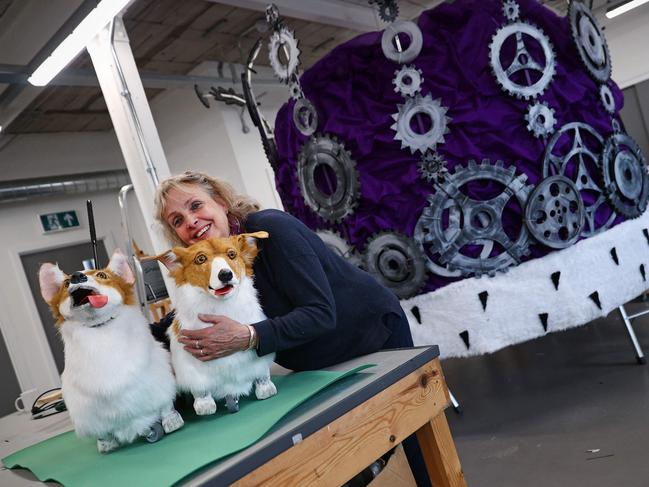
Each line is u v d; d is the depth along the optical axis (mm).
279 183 2988
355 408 863
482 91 2271
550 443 1979
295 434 762
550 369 2793
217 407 983
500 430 2227
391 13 2332
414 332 2402
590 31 2549
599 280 2322
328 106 2514
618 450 1783
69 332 864
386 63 2355
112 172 5930
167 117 6043
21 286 5289
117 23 3059
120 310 886
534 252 2314
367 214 2469
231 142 5523
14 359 5109
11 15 3594
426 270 2348
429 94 2285
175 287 939
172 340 957
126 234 1842
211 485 664
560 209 2301
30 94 4230
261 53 5613
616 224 2500
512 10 2314
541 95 2336
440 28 2332
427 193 2326
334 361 1183
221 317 911
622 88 6477
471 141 2281
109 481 753
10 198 5172
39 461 1027
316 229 2729
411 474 1041
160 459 784
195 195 1107
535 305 2260
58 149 5770
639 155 2691
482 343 2281
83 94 5035
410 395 981
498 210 2268
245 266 992
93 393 843
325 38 5738
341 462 823
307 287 1034
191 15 4398
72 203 5816
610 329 3180
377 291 1230
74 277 852
